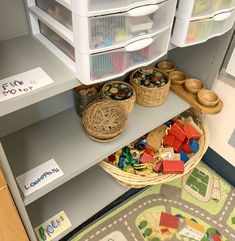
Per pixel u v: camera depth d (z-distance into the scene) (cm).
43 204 107
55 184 80
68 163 85
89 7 53
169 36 76
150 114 103
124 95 97
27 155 87
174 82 112
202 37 82
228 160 126
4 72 64
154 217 114
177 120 117
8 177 62
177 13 74
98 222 112
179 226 112
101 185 114
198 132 113
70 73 65
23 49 72
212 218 115
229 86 108
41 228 99
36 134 94
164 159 104
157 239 108
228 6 80
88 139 92
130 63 73
